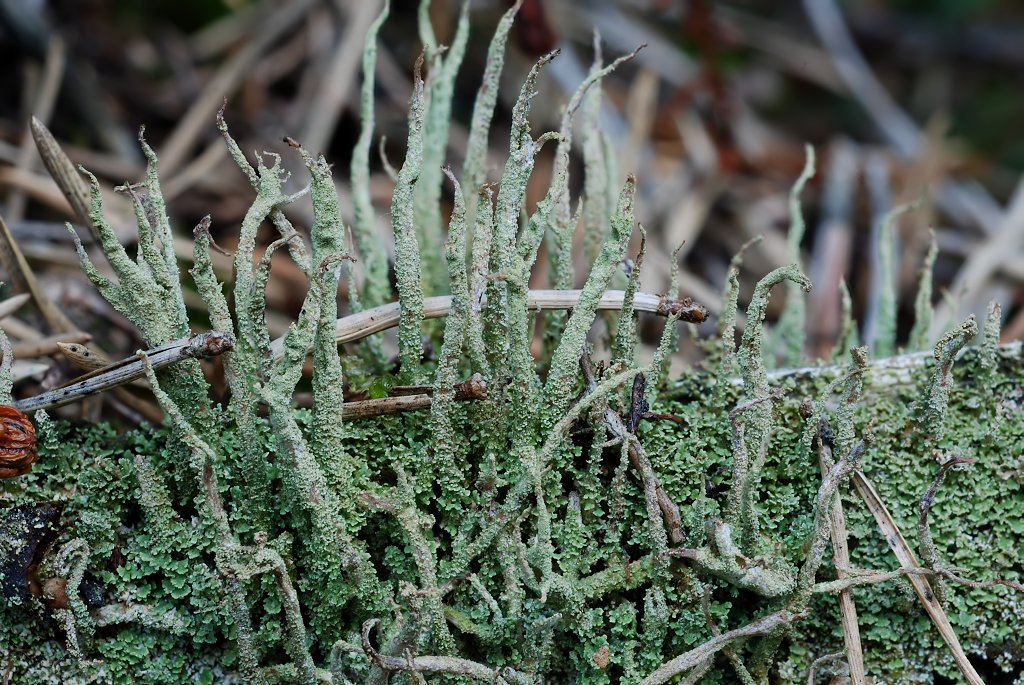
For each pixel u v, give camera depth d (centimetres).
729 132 39
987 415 25
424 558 23
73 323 29
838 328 34
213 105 36
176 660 25
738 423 24
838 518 25
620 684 24
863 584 24
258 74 38
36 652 24
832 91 45
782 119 45
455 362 24
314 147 35
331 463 24
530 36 33
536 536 24
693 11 39
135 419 27
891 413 25
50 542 24
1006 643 25
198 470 24
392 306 25
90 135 35
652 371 25
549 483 24
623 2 43
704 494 24
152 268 24
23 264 27
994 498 25
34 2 35
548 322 26
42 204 32
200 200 33
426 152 26
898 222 38
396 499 24
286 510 24
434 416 24
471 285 24
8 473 24
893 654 25
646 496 24
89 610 24
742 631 24
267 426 25
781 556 24
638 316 25
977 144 45
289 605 24
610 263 24
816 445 25
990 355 25
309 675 24
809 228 38
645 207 37
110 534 24
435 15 38
